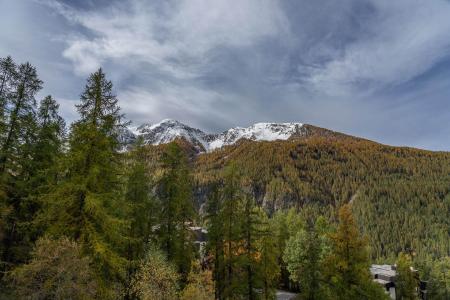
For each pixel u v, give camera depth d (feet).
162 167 90.94
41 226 60.23
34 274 45.09
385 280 207.10
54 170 59.57
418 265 253.03
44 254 45.55
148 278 66.54
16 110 68.49
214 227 94.32
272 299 107.65
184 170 93.15
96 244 51.85
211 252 97.66
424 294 232.94
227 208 91.15
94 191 56.34
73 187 53.21
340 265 78.89
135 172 81.35
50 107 80.74
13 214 68.23
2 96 67.00
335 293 79.15
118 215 69.77
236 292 87.30
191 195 94.94
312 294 86.48
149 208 87.10
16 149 69.72
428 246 526.16
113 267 54.90
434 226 586.45
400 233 567.59
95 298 52.49
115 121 59.67
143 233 85.51
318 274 87.40
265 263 101.40
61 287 44.27
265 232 95.40
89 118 57.36
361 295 75.77
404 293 197.98
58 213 54.54
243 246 91.61
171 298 67.31
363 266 78.23
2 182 64.80
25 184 68.85
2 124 65.21
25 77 70.49
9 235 70.33
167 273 68.64
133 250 83.20
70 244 47.50
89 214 54.34
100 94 58.29
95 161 56.65
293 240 181.68
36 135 75.05
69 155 55.47
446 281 278.67
